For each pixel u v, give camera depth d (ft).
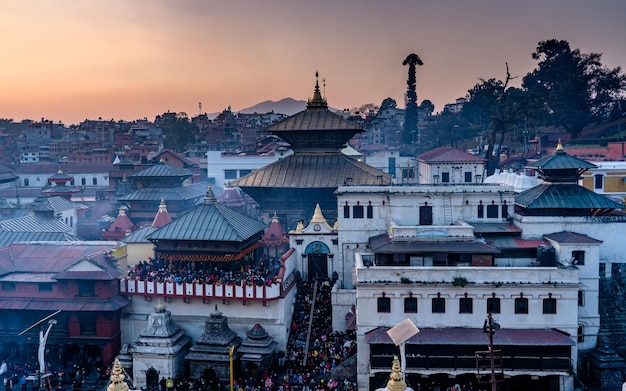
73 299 189.78
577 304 165.07
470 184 211.61
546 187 204.85
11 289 193.16
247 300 188.96
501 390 167.63
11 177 483.92
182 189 332.80
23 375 177.37
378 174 276.00
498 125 444.14
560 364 160.86
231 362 156.76
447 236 186.29
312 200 272.72
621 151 370.12
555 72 530.27
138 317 195.52
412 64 645.10
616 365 168.66
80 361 189.67
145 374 176.65
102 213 382.83
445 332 164.76
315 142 286.05
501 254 189.47
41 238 252.42
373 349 164.04
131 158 612.29
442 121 645.10
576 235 182.91
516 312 165.78
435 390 163.53
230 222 206.90
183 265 206.49
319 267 222.89
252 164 395.34
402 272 167.84
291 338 192.75
